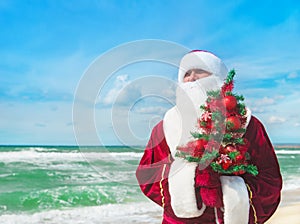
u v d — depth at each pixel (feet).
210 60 6.35
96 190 35.12
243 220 6.11
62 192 35.29
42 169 54.49
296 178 52.65
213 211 6.28
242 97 6.26
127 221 24.61
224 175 6.24
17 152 77.97
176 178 6.17
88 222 25.05
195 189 6.15
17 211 29.86
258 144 6.72
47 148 86.63
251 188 6.41
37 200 33.14
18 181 44.60
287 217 23.99
